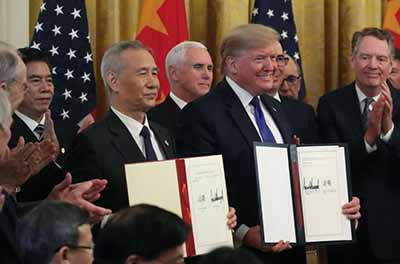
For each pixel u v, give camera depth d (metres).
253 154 5.08
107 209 4.59
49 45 6.93
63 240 3.45
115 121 4.99
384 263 5.79
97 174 4.77
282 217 5.05
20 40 7.07
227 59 5.35
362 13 8.45
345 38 8.45
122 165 4.84
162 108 6.30
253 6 8.02
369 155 5.78
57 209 3.52
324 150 5.26
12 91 4.62
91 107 7.01
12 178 4.19
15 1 7.05
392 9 8.18
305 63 8.41
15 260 3.56
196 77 6.30
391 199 5.80
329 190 5.24
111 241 3.16
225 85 5.36
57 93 6.90
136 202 4.64
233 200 5.16
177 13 7.43
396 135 5.77
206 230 4.78
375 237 5.77
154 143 5.07
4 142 3.82
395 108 5.89
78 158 4.84
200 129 5.22
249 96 5.32
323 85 8.43
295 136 5.43
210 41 8.02
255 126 5.28
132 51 5.02
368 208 5.78
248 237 5.08
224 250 2.84
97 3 7.47
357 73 5.98
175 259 3.18
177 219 3.22
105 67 5.05
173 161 4.75
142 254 3.14
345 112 5.97
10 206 3.74
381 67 5.93
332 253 5.90
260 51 5.23
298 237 5.10
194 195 4.78
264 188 5.00
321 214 5.21
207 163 4.84
